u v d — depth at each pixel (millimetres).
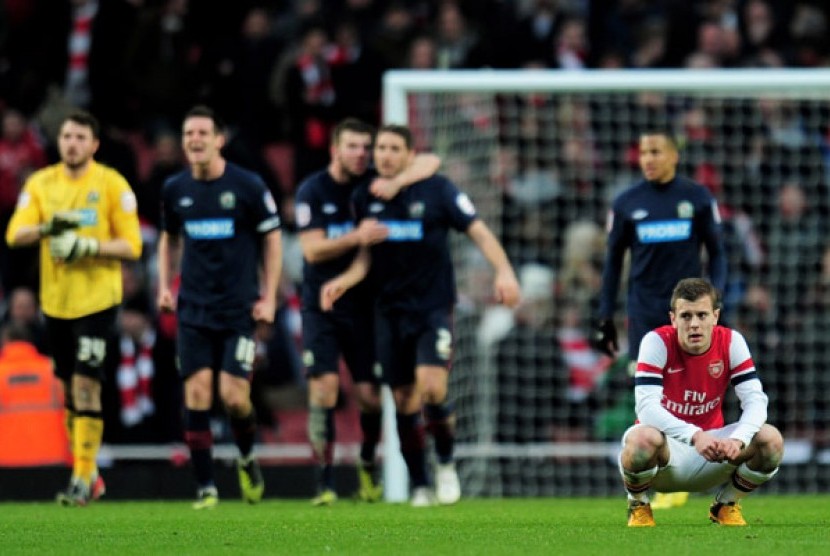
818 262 51594
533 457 46625
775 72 43312
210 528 27094
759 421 23906
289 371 49188
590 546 21531
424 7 65000
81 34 58750
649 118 56531
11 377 42156
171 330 45531
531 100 56531
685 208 34094
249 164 53281
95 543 23406
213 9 57094
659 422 23844
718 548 20953
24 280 53062
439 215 33312
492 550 21094
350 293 36250
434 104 54375
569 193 56531
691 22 61281
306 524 28109
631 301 34531
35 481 42156
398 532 25328
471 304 51969
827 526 26062
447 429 33938
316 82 57062
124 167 52531
